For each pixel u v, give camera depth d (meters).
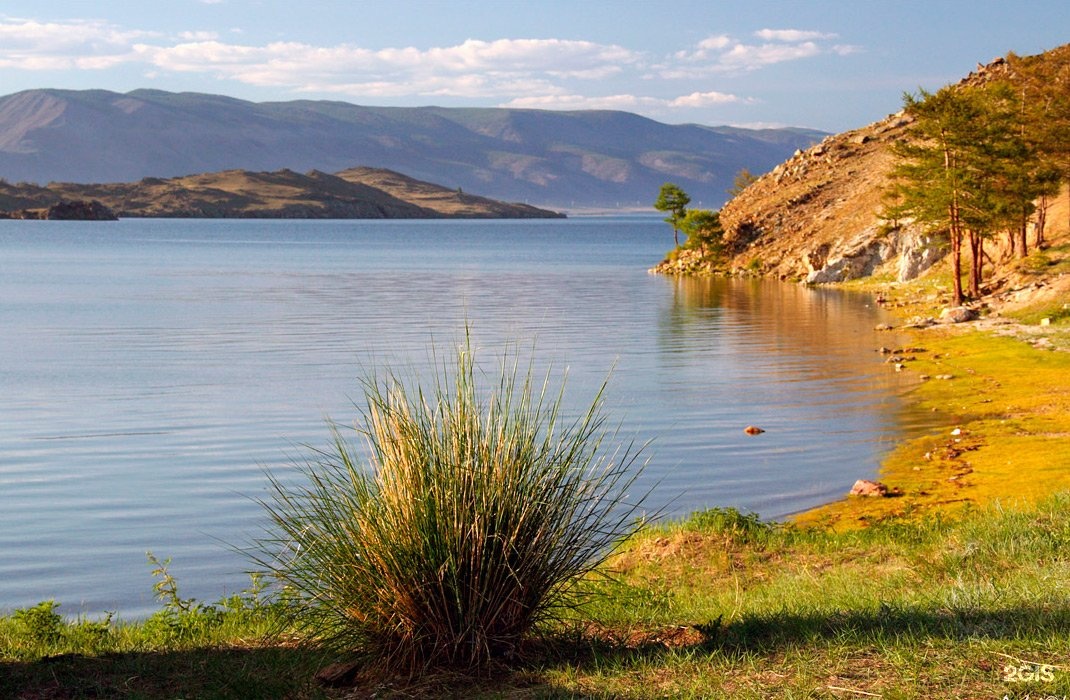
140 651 8.52
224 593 13.29
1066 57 60.19
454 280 88.56
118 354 40.56
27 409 28.48
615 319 53.78
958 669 6.38
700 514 14.89
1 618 10.86
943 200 50.81
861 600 8.77
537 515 7.56
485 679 7.08
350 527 7.45
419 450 7.43
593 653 7.45
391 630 7.34
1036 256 53.44
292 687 7.18
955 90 54.06
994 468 18.83
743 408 27.48
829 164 105.88
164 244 177.88
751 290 74.94
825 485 18.97
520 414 7.88
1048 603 7.86
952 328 43.72
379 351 40.91
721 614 8.61
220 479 20.33
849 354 38.16
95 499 18.81
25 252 144.62
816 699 6.09
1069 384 27.78
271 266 111.94
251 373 35.22
